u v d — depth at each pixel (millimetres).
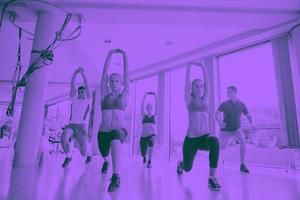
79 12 4180
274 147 4367
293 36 4613
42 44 3863
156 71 7770
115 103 2072
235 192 1744
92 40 5707
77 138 3734
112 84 2125
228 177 2740
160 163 4871
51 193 1532
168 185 2012
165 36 5531
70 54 6488
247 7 4191
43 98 3730
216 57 6379
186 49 6262
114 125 2014
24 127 3518
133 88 8898
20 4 3977
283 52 4863
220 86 6176
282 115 4578
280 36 4977
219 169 3852
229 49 5855
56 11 4062
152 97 7777
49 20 4027
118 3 4082
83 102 3805
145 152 4543
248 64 5664
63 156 5961
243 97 5266
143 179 2357
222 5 4141
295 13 4285
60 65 7422
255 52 5660
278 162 3930
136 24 4875
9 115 3426
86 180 2164
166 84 7570
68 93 11656
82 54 6473
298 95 4445
